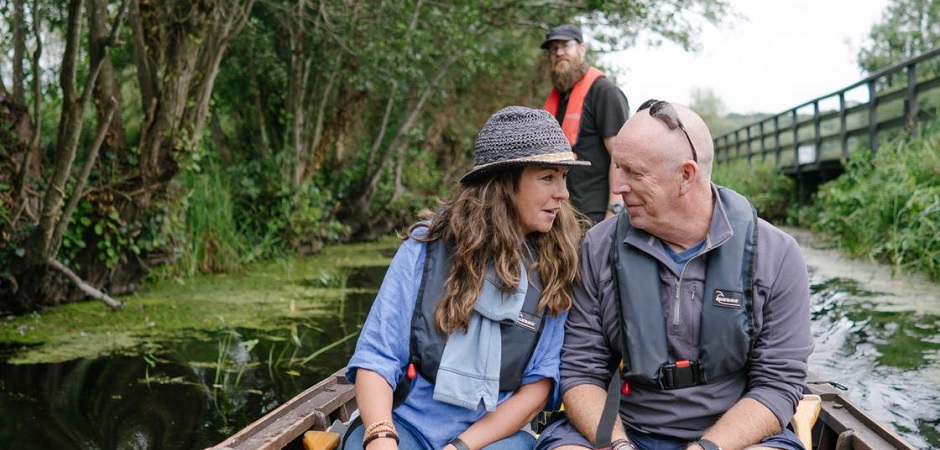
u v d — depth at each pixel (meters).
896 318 5.92
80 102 6.03
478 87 16.23
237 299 7.30
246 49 11.07
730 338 2.20
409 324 2.29
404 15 10.24
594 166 4.50
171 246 8.05
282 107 11.69
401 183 15.21
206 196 9.12
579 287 2.38
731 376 2.27
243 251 9.79
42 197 6.70
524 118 2.28
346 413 3.11
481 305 2.23
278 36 11.05
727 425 2.16
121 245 7.25
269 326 6.15
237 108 11.83
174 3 7.26
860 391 4.30
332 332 5.96
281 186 10.79
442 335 2.24
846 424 2.65
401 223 14.59
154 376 4.76
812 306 6.43
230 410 4.17
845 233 10.08
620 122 4.41
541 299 2.30
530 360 2.31
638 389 2.31
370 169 13.58
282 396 4.41
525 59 14.44
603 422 2.20
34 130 6.41
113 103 6.28
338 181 13.09
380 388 2.23
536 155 2.23
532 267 2.30
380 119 14.68
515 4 10.80
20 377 4.72
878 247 8.84
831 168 12.84
